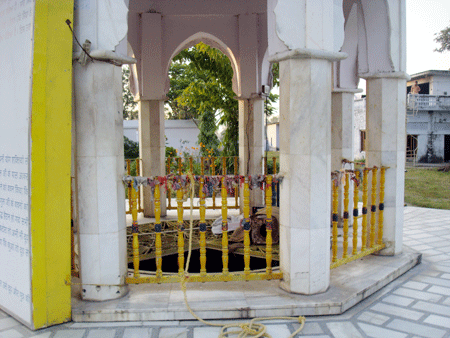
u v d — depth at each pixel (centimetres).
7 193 322
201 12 655
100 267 324
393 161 441
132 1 627
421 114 2244
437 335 286
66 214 310
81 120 316
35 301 297
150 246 497
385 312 325
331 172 370
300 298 327
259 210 518
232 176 339
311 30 316
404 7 430
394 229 448
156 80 646
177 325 304
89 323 309
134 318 311
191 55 1093
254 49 663
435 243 549
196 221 630
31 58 286
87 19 308
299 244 331
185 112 2300
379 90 437
